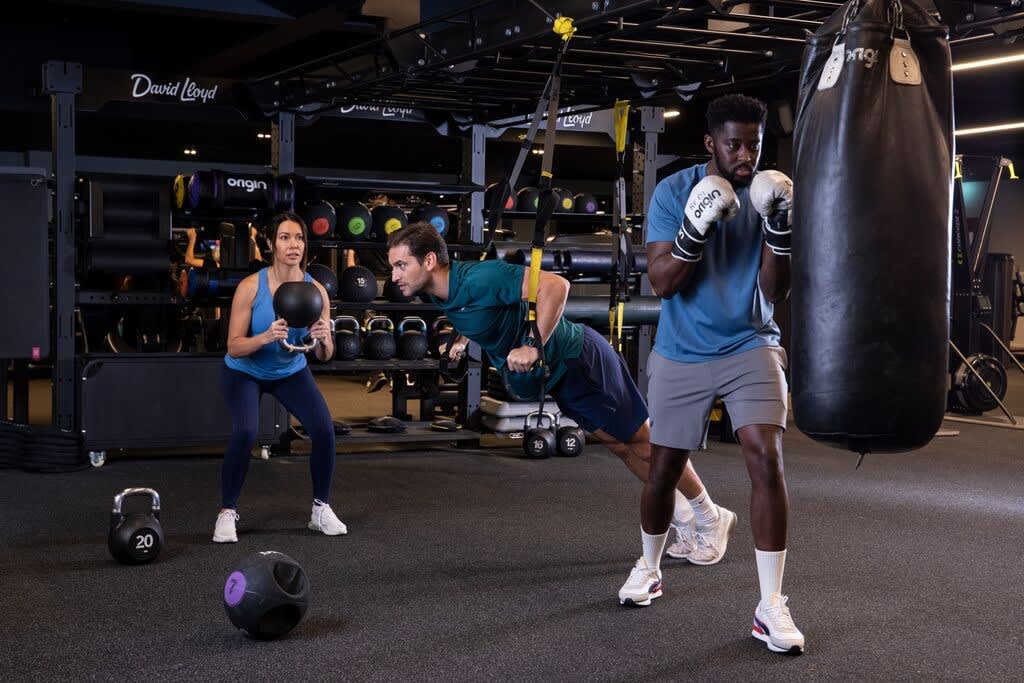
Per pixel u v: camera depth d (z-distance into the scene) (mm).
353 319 6484
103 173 5910
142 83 6043
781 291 2814
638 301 6488
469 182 6980
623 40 4664
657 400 3062
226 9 8148
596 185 15016
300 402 4148
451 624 3100
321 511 4234
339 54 5672
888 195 2045
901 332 2070
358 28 8539
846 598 3406
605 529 4371
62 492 5055
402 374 6816
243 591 2863
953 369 8797
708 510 3752
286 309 3855
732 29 4637
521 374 3428
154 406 5871
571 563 3812
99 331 9492
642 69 5383
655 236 2939
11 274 5676
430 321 7090
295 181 6203
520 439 7090
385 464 6012
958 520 4598
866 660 2830
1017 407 9422
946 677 2715
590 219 7082
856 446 2156
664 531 3266
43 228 5723
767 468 2857
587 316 6375
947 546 4121
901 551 4035
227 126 10836
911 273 2059
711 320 2922
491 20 4637
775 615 2873
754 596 3398
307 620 3129
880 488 5352
